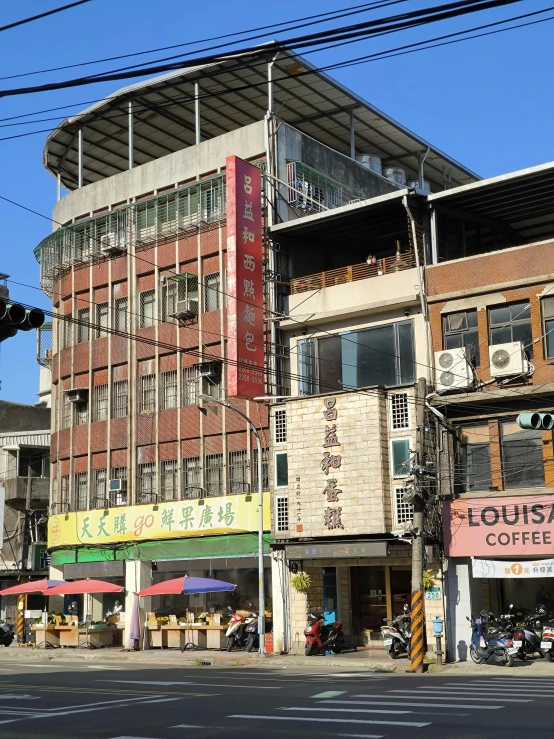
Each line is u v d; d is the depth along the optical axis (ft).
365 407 95.55
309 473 97.96
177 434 117.29
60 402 132.26
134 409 122.21
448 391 92.99
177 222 120.16
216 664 93.30
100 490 124.98
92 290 129.08
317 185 118.83
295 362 106.83
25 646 126.11
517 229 111.86
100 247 128.36
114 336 125.70
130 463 121.39
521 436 90.63
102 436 125.29
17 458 147.84
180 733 38.63
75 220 134.51
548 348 90.27
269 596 107.14
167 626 111.86
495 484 90.74
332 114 128.98
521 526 87.20
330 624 96.89
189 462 116.16
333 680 66.33
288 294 110.01
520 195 99.55
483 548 88.89
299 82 119.44
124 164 144.56
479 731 36.58
